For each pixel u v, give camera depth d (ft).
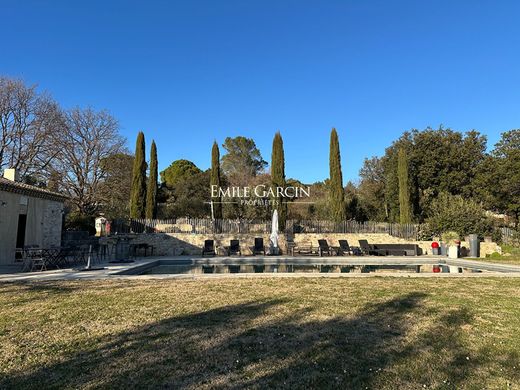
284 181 75.72
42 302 21.88
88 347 14.14
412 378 11.48
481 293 25.43
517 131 87.76
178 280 30.99
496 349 14.15
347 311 19.81
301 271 47.01
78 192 88.22
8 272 36.19
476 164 92.68
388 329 16.58
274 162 76.28
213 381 11.16
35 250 38.17
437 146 93.25
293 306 20.93
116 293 24.79
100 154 90.38
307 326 16.98
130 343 14.58
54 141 83.97
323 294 24.50
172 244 66.13
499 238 72.02
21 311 19.70
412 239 72.08
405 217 79.15
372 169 118.11
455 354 13.58
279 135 77.30
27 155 83.51
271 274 34.53
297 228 73.05
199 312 19.49
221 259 54.08
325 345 14.42
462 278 33.19
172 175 143.33
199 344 14.47
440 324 17.46
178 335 15.58
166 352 13.58
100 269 38.60
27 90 83.76
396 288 27.12
